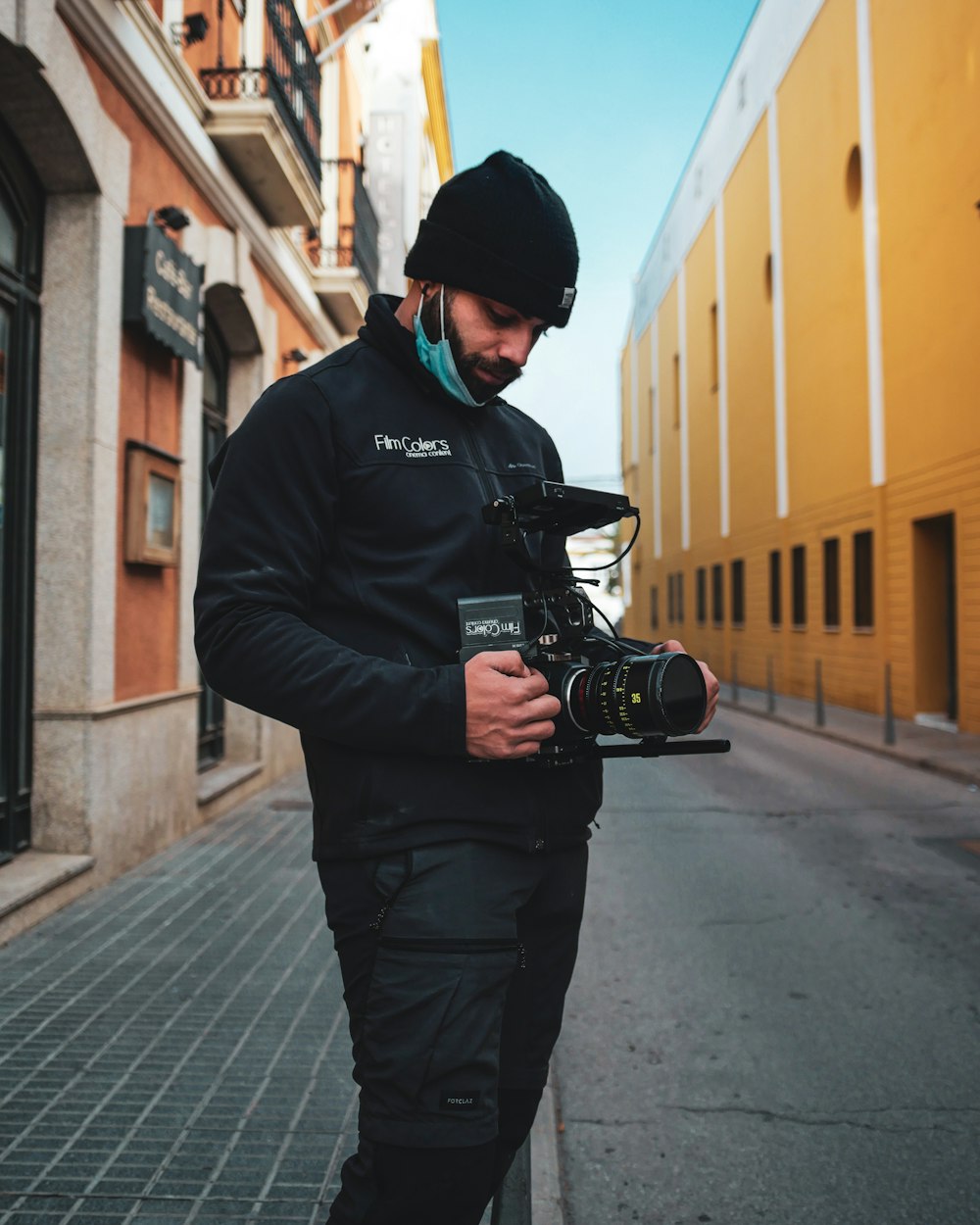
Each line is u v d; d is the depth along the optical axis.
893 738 11.78
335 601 1.41
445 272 1.41
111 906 4.94
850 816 7.79
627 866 6.13
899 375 14.55
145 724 5.89
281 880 5.46
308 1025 3.46
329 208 12.66
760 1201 2.54
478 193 1.39
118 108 5.63
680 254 30.83
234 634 1.29
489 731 1.27
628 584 44.78
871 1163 2.73
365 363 1.48
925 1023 3.71
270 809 7.70
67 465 5.18
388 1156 1.29
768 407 21.28
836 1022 3.72
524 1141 1.69
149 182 6.14
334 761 1.39
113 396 5.42
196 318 6.65
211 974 3.98
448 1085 1.28
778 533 20.62
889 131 14.58
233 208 7.74
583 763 1.53
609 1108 3.06
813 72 17.88
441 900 1.32
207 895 5.16
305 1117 2.79
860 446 16.09
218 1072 3.08
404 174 17.94
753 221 22.23
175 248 6.19
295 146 7.96
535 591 1.52
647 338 38.16
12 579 4.96
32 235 5.15
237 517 1.35
